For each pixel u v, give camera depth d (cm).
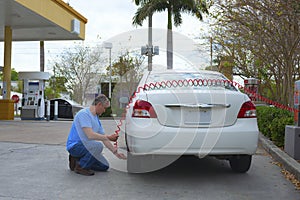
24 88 1767
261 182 507
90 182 498
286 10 760
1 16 1537
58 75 3381
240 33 1064
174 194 445
